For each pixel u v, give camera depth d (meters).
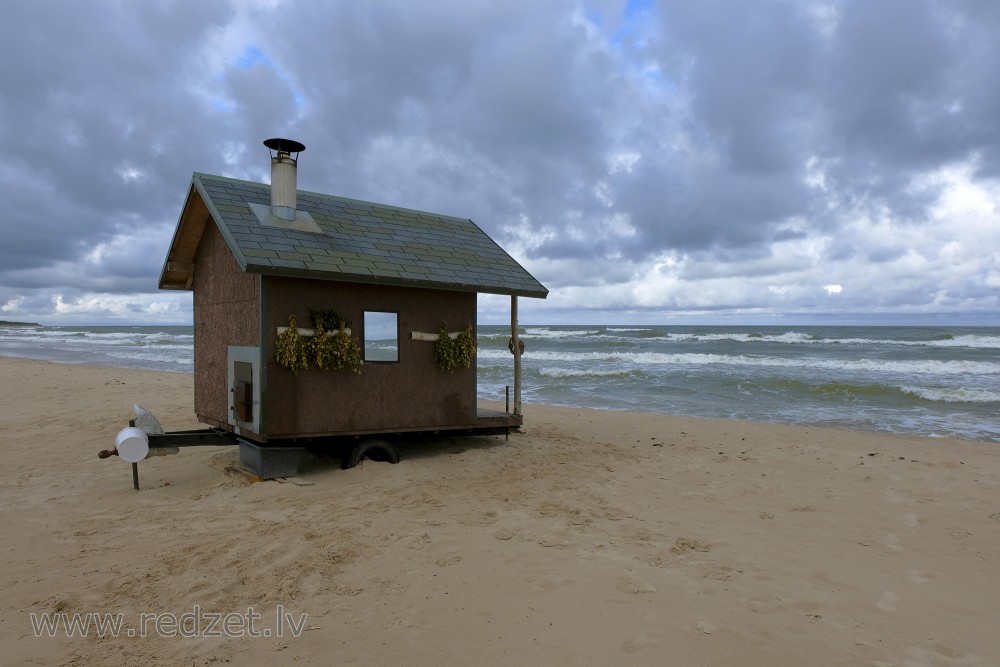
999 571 4.76
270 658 3.38
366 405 7.73
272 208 7.70
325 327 7.25
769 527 5.80
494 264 9.26
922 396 17.39
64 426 11.17
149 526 5.61
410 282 7.73
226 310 7.87
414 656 3.40
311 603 4.01
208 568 4.56
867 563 4.88
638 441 10.69
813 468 8.46
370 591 4.19
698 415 15.03
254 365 7.05
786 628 3.72
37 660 3.37
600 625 3.74
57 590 4.25
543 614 3.88
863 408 15.94
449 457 8.48
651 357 31.55
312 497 6.48
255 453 7.26
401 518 5.76
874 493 7.12
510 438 10.09
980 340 44.69
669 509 6.32
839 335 60.28
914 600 4.18
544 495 6.70
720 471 8.25
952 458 9.30
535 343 47.59
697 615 3.86
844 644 3.54
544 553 4.89
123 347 49.84
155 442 7.28
